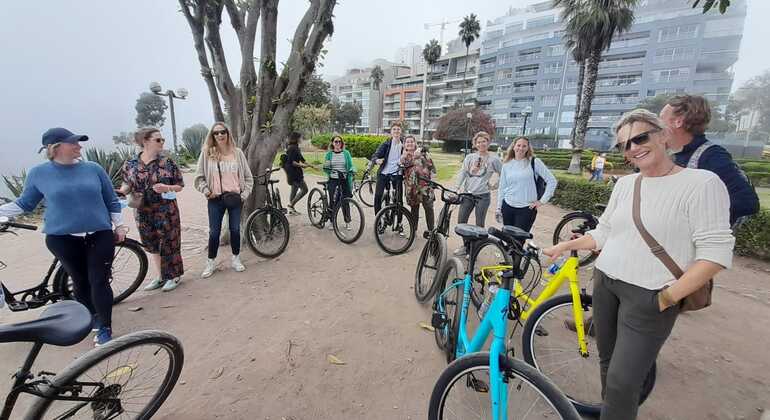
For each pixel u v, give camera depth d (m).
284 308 3.54
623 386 1.59
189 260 4.81
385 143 5.48
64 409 2.02
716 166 2.20
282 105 5.23
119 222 3.09
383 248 5.03
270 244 5.23
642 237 1.56
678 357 2.84
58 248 2.74
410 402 2.32
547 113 55.62
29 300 3.05
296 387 2.45
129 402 2.13
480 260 4.42
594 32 17.08
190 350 2.84
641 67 47.81
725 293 4.05
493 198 10.45
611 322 1.84
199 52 5.18
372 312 3.47
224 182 4.14
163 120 47.66
